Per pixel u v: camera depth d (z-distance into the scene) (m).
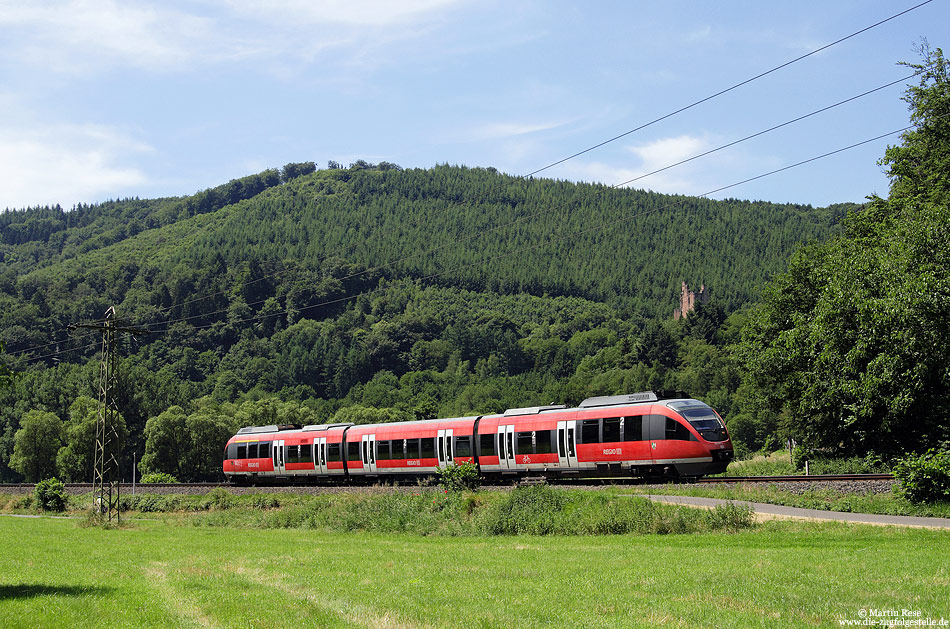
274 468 59.03
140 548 34.00
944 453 31.20
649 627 14.34
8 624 16.36
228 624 15.95
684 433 41.47
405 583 20.42
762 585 17.62
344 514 42.72
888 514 30.23
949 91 50.94
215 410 123.69
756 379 54.22
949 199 47.38
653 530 31.27
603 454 43.72
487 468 48.00
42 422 110.94
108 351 53.75
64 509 64.12
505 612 16.06
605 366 187.12
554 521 34.16
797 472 54.56
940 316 39.31
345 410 145.75
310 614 16.55
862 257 45.75
